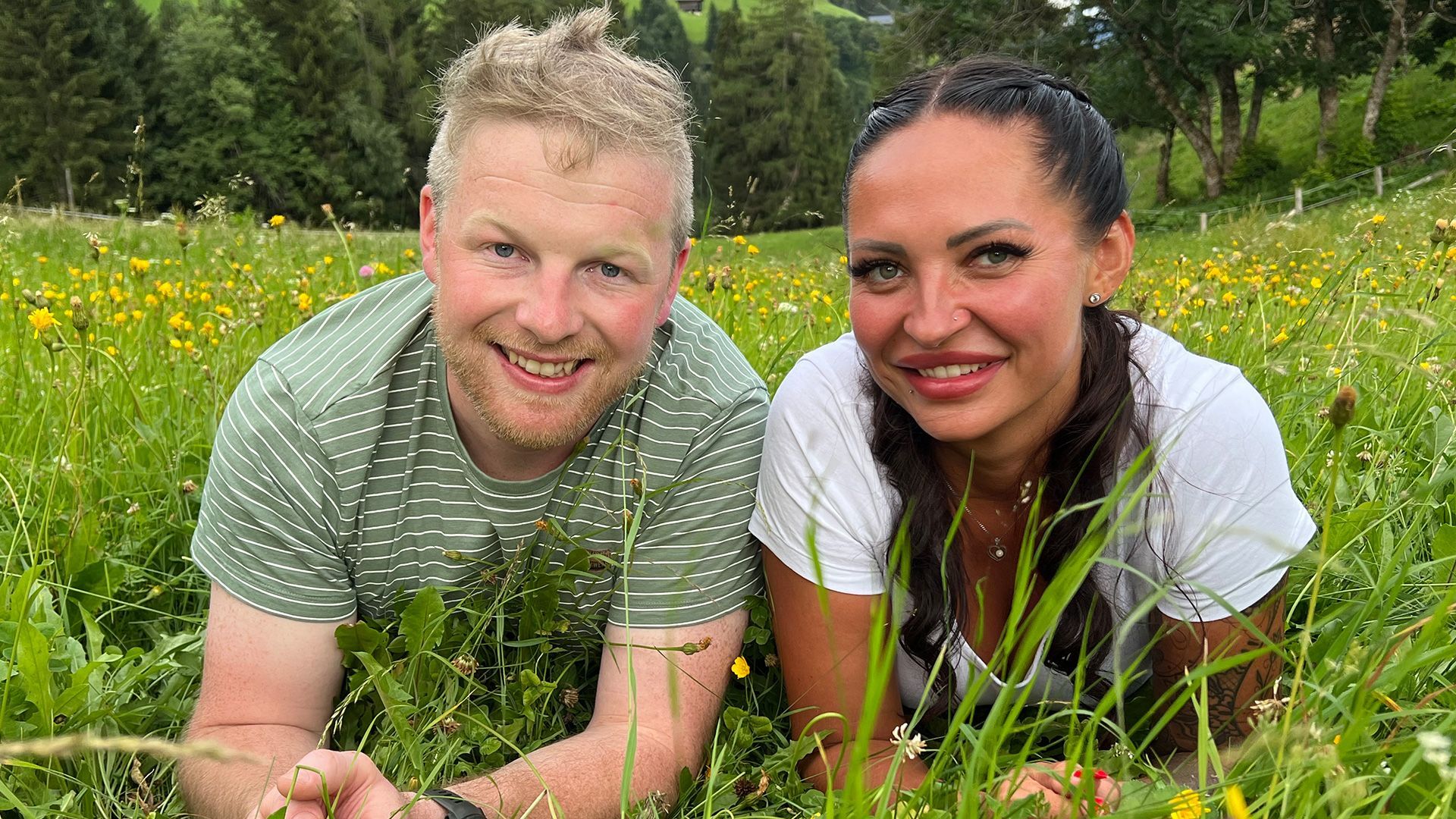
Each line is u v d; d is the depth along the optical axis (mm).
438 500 1845
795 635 1849
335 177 48156
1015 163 1524
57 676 1802
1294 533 1737
